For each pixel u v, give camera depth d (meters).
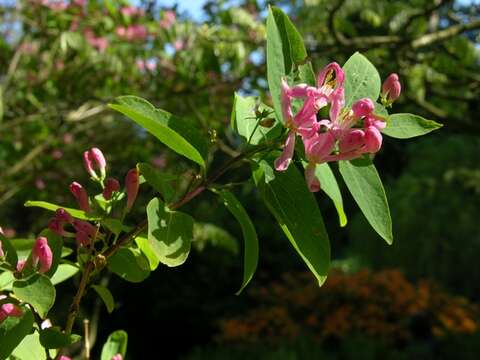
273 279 2.10
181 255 0.23
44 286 0.22
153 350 2.01
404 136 0.25
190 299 2.02
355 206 2.20
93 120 1.04
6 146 1.06
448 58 0.85
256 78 0.84
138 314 2.00
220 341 1.70
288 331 1.67
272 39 0.24
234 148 0.91
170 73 0.89
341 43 0.76
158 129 0.23
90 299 1.66
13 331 0.23
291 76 0.24
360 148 0.23
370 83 0.25
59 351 0.26
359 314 1.70
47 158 1.07
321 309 1.74
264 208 1.92
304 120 0.23
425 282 1.79
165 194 0.24
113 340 0.31
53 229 0.25
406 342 1.65
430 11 0.78
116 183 0.26
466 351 1.45
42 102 0.93
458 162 1.99
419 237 1.93
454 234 1.90
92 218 0.25
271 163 0.25
